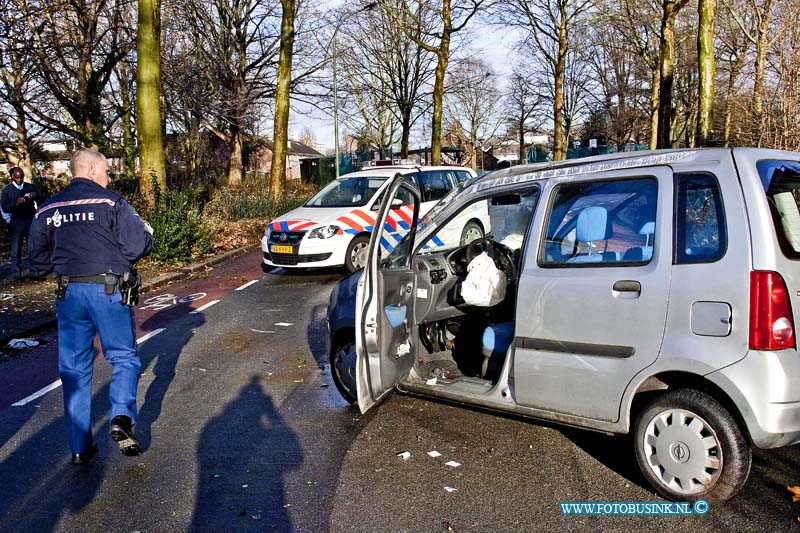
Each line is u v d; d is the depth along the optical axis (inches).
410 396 201.0
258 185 1001.5
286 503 143.0
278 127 852.6
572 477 149.6
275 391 217.3
